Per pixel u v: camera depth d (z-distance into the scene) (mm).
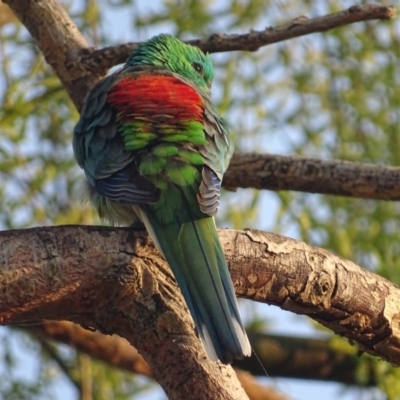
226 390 7578
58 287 7570
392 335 8523
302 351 14008
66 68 11148
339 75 13484
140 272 7785
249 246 8180
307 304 8328
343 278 8328
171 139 8648
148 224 8250
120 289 7742
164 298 7855
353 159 13344
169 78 9305
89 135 9156
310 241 12828
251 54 13195
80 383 13367
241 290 8234
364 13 10344
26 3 11133
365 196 11156
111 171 8602
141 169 8469
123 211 9344
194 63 11078
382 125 13344
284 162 11359
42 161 12977
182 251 8062
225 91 12672
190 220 8258
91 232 7711
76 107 11250
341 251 12719
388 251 12859
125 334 7926
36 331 13008
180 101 8953
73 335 13039
